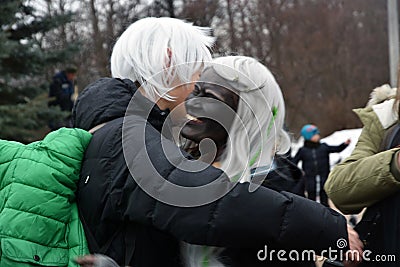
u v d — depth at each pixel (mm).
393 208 2410
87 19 22688
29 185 1900
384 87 2881
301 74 32156
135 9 17391
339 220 1845
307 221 1775
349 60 33688
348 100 32312
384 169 2406
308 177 10875
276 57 31656
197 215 1737
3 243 1849
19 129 11727
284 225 1758
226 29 24938
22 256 1840
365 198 2475
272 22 31875
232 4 26688
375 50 34219
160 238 1872
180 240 1807
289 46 32250
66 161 1916
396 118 2645
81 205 1931
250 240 1761
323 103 32031
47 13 13703
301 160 11023
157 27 2023
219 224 1732
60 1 21266
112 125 1928
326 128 31438
